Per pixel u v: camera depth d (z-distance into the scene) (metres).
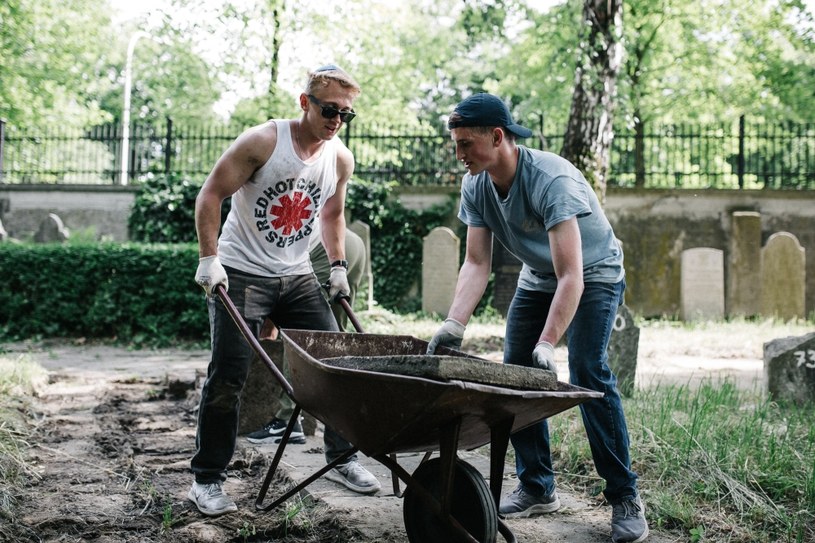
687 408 5.26
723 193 15.23
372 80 18.06
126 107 21.05
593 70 10.83
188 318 11.73
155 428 5.38
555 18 12.46
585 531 3.26
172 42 17.78
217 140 17.95
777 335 11.33
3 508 3.31
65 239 14.94
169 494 3.73
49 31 21.92
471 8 12.91
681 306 14.94
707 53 19.00
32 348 11.01
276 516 3.35
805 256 15.23
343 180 3.92
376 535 3.12
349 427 2.74
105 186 16.53
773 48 19.62
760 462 3.92
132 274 11.91
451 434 2.54
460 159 3.17
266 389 4.97
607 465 3.18
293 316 3.80
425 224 15.79
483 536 2.64
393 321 12.65
